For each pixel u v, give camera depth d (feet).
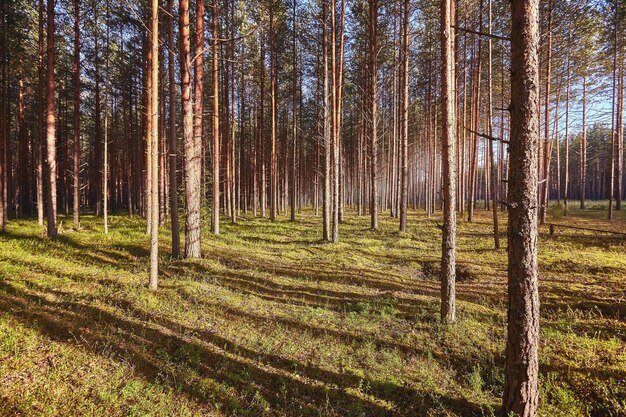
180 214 76.59
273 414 15.57
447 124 23.70
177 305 25.79
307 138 127.54
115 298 26.00
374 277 37.37
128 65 88.89
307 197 210.59
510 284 14.55
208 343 20.79
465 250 50.52
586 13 61.46
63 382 15.97
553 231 58.29
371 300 29.89
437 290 33.40
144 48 75.00
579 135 152.05
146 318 23.17
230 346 20.75
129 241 49.29
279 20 76.84
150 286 28.58
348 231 69.46
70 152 106.52
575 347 20.21
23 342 18.35
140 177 97.60
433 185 102.37
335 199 55.01
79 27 63.41
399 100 94.53
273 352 20.47
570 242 51.31
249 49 79.97
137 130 96.94
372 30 66.80
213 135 61.57
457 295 31.37
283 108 109.09
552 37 62.44
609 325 22.99
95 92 84.84
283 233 66.69
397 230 68.13
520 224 14.11
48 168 51.19
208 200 69.51
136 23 68.39
